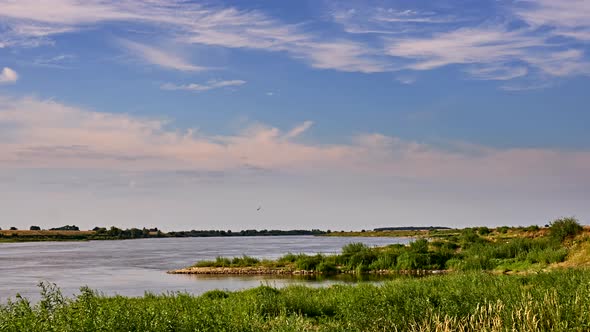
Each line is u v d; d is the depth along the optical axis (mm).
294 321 10891
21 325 7746
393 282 17016
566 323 9492
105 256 66375
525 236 46875
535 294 11930
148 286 31719
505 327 9656
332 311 13867
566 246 33750
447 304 11461
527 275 17984
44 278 37438
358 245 44094
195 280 35094
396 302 12398
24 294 27156
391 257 39312
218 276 37750
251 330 9070
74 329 7633
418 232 159750
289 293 15539
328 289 18141
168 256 65562
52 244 128250
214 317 8914
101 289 30188
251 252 72000
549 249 32125
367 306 11914
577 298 10656
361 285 17234
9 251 84125
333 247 86562
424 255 38062
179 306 11219
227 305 13133
